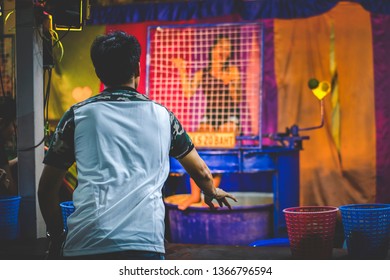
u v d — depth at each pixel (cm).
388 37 544
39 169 333
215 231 441
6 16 375
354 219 255
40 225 333
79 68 584
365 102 548
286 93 556
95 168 197
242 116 556
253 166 441
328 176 554
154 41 559
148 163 200
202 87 559
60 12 340
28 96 329
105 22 575
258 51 552
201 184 218
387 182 547
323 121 516
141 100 206
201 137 450
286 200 454
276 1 545
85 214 195
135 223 195
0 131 391
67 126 202
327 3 543
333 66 550
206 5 554
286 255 269
